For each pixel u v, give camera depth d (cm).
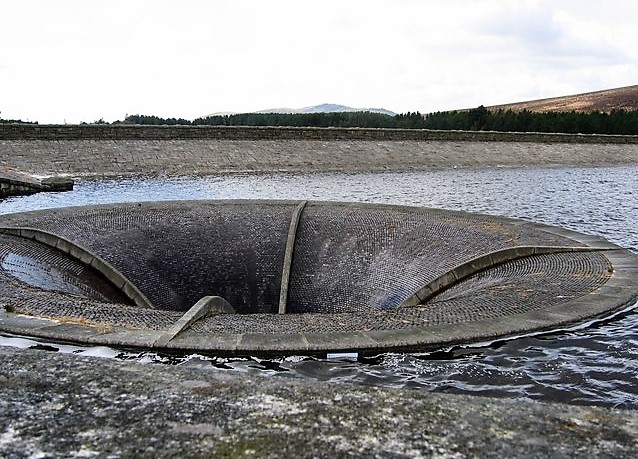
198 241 1677
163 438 325
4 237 1398
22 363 434
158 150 5041
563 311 877
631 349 780
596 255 1281
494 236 1477
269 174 4934
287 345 718
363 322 847
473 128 9662
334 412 358
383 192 3884
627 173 5528
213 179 4481
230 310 1016
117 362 442
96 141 4919
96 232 1596
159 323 809
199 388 391
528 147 6919
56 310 857
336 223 1755
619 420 354
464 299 998
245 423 343
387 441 324
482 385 686
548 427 344
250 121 9981
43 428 336
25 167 4234
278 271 1622
